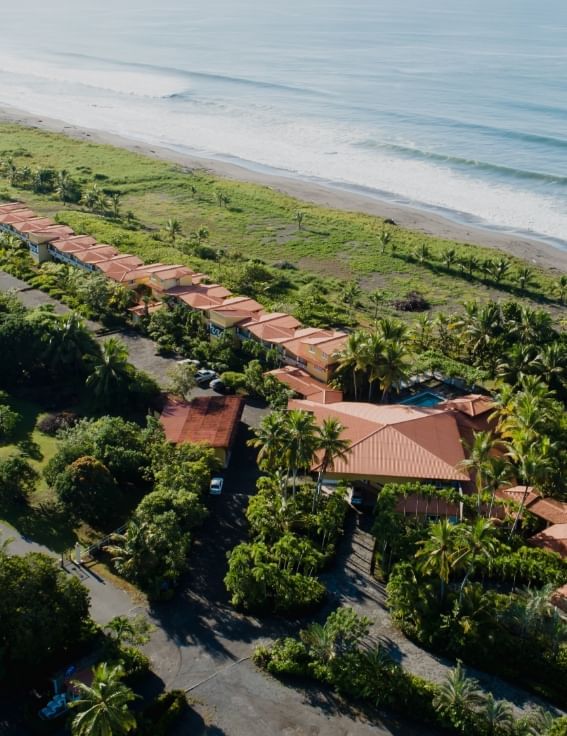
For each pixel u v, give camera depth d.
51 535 64.12
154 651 53.38
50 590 51.22
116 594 58.22
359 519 69.31
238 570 57.34
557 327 114.19
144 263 124.44
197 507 63.66
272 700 50.09
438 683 51.56
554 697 51.38
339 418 78.25
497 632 54.25
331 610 57.91
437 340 108.44
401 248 146.50
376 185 191.62
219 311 101.06
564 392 92.38
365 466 72.00
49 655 50.69
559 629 52.91
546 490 72.00
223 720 48.44
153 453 71.44
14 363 88.38
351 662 51.44
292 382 89.94
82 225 144.75
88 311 107.31
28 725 47.19
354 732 48.12
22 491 67.94
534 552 62.16
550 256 147.00
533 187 188.88
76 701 43.09
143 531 58.81
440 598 57.00
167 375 87.19
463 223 165.75
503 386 87.25
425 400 93.50
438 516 67.19
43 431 79.56
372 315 117.44
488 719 47.88
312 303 116.44
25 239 129.75
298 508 67.31
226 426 77.75
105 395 83.56
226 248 142.50
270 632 55.69
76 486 64.38
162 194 173.88
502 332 105.06
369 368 87.94
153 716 47.69
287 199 174.38
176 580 59.69
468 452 76.19
